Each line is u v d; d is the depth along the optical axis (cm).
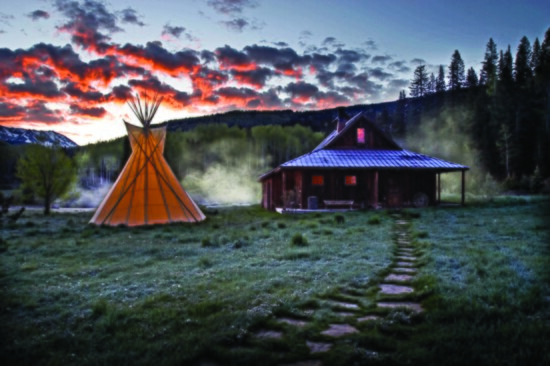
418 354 373
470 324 448
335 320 488
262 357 381
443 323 460
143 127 1962
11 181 7669
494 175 5644
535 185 4125
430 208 2291
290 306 533
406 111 11712
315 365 370
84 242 1255
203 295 616
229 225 1747
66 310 558
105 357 395
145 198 1856
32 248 1148
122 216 1797
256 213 2561
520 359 360
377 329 450
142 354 405
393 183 2638
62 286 702
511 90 7700
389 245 1052
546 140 5228
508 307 493
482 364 357
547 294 558
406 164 2477
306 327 458
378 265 810
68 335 463
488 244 1002
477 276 672
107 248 1132
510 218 1597
